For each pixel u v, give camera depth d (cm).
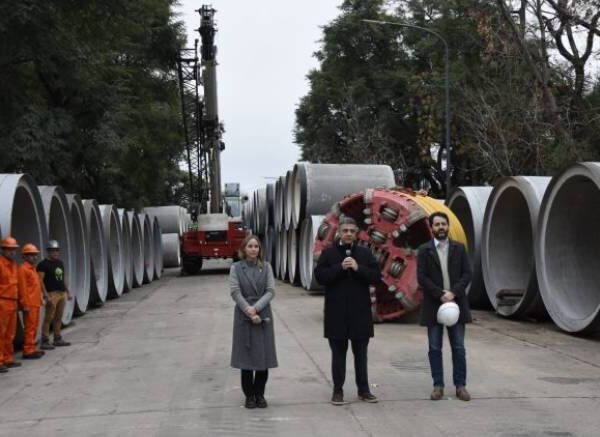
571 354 980
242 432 632
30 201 1238
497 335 1164
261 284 717
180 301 1897
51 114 2395
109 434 638
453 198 1644
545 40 2472
